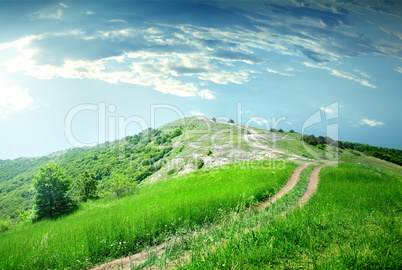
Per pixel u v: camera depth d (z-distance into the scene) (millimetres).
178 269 6230
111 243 10516
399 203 13094
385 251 5988
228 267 5719
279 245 6605
